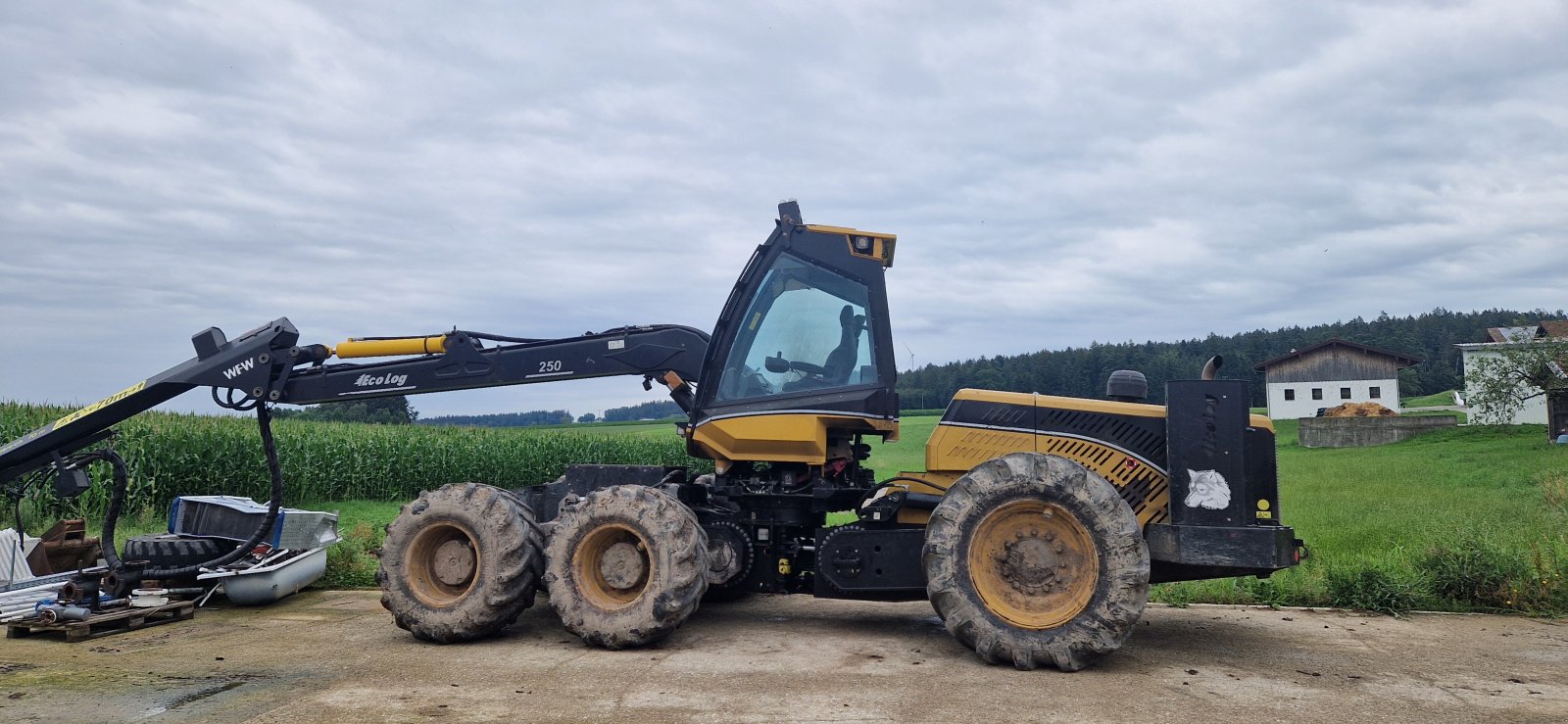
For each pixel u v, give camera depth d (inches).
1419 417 1317.7
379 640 227.8
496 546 221.6
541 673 190.9
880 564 221.9
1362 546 343.0
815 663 199.3
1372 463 863.1
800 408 230.5
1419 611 262.2
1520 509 438.0
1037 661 192.2
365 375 262.4
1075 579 198.5
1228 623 245.3
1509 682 183.3
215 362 251.9
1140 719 157.6
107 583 251.0
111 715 159.2
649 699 170.1
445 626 218.8
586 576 219.9
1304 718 158.6
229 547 289.1
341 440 684.7
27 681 184.1
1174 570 217.3
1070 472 198.2
